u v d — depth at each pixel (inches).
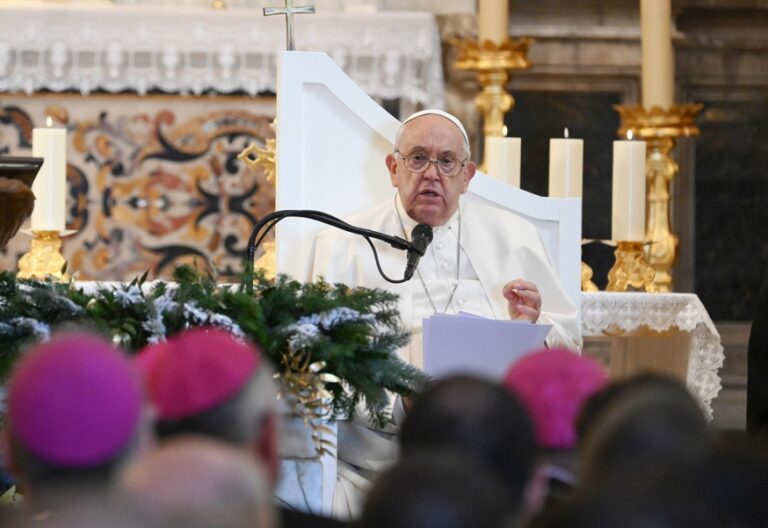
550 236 911.0
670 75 1282.0
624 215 1083.3
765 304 701.3
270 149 994.1
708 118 1593.3
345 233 854.5
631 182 1083.3
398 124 865.5
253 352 327.3
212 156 1314.0
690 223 1582.2
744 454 178.5
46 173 989.2
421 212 847.1
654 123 1194.0
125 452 244.2
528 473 228.4
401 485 175.3
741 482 174.6
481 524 173.2
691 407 216.5
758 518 172.4
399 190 856.9
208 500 178.9
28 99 1293.1
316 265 850.8
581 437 234.4
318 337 501.4
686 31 1593.3
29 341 476.4
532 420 231.0
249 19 1268.5
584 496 176.1
